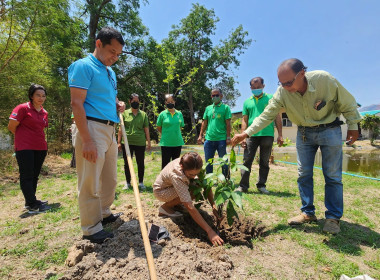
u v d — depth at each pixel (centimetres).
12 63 736
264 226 301
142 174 480
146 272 197
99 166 247
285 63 271
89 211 249
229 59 2894
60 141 1302
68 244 258
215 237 254
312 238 274
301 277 208
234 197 262
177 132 505
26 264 226
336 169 289
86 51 1470
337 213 288
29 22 739
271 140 448
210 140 506
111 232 270
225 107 500
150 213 316
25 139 371
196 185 298
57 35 925
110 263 206
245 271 212
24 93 778
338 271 212
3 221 334
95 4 1548
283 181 556
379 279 204
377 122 2012
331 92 279
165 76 1834
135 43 1744
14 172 681
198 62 2812
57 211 360
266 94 460
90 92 242
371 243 264
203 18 2756
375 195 448
